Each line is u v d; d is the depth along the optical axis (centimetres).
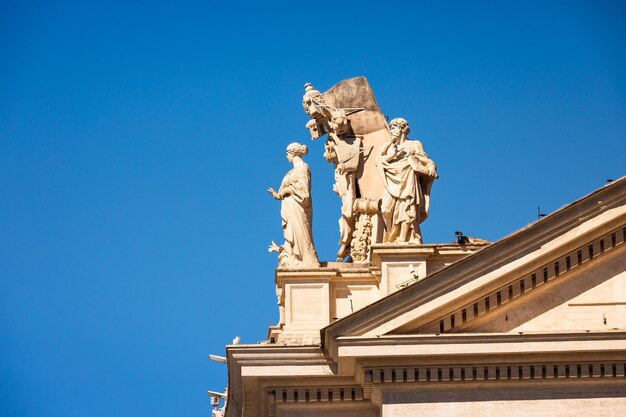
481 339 8538
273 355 8788
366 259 9312
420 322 8619
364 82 9631
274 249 9325
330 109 9588
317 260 9181
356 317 8588
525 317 8669
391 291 8938
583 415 8569
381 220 9338
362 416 8800
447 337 8538
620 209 8675
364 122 9569
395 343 8538
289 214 9225
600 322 8675
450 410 8575
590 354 8575
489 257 8619
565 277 8712
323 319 9000
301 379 8800
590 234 8675
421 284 8594
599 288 8712
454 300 8594
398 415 8569
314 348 8775
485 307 8650
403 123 9244
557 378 8600
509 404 8581
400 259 8975
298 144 9362
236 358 8800
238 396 9169
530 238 8644
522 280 8662
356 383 8769
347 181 9450
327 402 8800
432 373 8581
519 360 8581
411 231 9069
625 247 8738
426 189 9175
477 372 8588
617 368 8594
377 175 9475
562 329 8644
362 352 8538
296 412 8800
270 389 8800
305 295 9031
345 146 9500
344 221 9419
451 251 8988
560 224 8656
